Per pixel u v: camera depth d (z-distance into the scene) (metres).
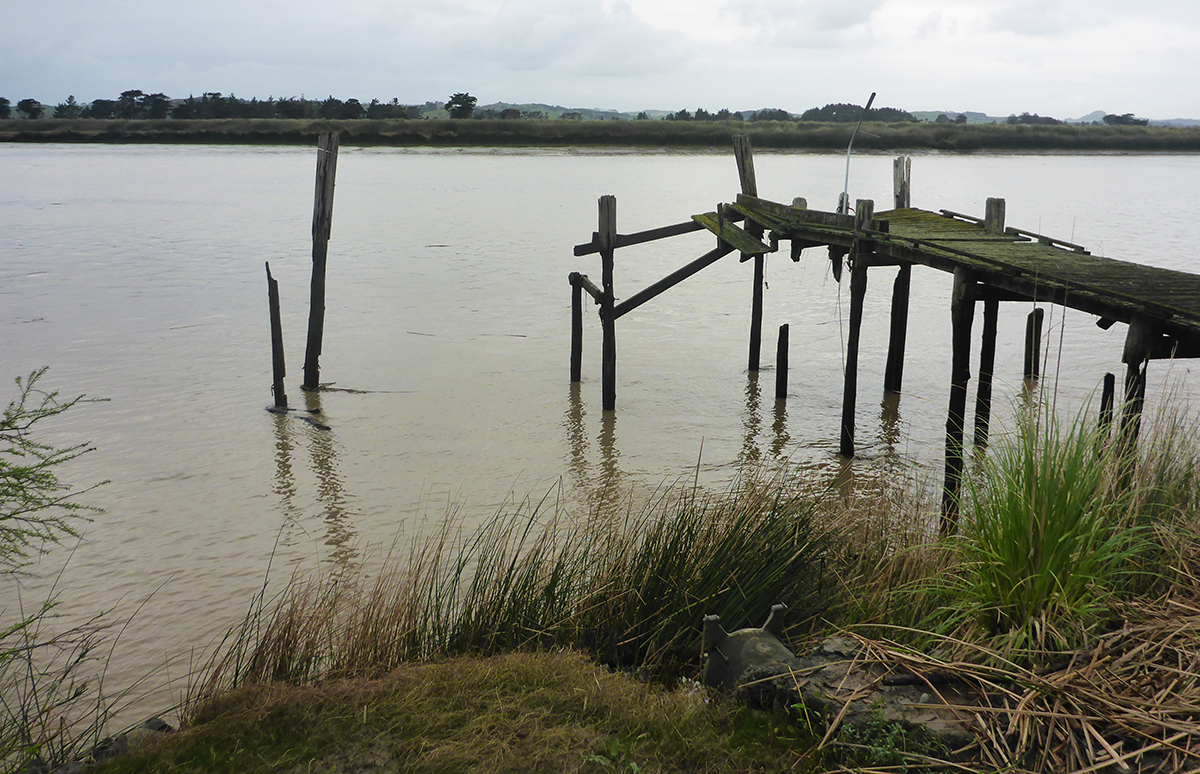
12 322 17.77
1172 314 6.44
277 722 4.23
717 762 3.83
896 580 5.51
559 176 53.72
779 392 13.34
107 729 5.43
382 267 24.59
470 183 48.94
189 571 7.77
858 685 4.16
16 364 14.84
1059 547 4.49
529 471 10.35
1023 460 4.83
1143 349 6.81
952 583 5.04
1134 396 6.90
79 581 7.59
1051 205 39.78
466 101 94.19
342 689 4.47
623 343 16.88
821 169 61.06
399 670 4.70
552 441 11.44
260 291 21.25
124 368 14.73
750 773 3.76
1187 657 4.07
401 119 88.12
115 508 9.19
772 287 22.55
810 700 4.07
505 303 20.19
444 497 9.53
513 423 12.17
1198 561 5.01
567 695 4.33
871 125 83.06
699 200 40.53
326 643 5.46
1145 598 4.75
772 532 5.68
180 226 32.28
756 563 5.45
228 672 5.98
